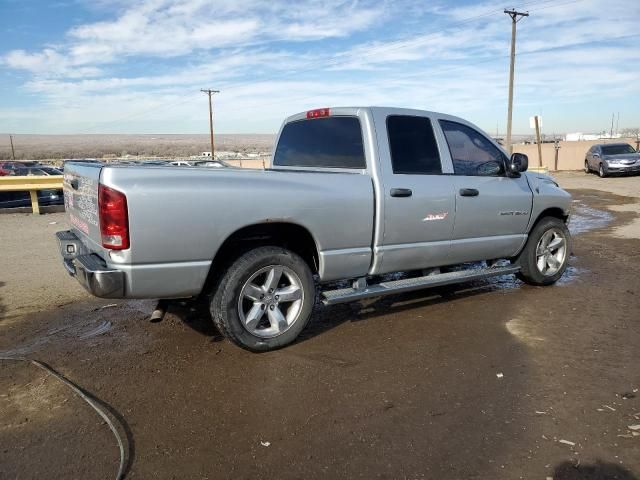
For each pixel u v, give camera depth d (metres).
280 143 5.74
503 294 5.95
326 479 2.67
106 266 3.72
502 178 5.65
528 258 6.03
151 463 2.81
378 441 3.00
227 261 4.15
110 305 5.68
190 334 4.74
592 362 4.03
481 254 5.60
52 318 5.24
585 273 6.91
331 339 4.57
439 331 4.75
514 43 32.69
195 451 2.92
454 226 5.18
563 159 34.16
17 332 4.84
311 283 4.39
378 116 4.80
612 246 8.84
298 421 3.22
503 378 3.77
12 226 11.53
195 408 3.39
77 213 4.50
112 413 3.33
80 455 2.88
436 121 5.22
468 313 5.26
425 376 3.82
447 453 2.88
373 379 3.78
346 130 4.91
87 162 4.66
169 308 5.48
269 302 4.23
